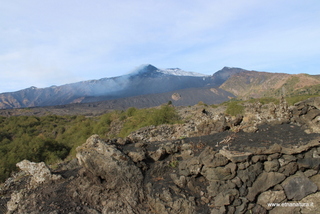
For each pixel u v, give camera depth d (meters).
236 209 8.26
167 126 21.72
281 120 11.95
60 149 30.02
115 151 9.69
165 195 8.55
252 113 16.05
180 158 10.41
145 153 10.19
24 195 10.12
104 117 46.62
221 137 11.47
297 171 8.82
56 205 8.91
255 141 10.07
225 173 8.50
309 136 9.77
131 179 9.30
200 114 31.00
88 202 9.12
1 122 62.41
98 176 9.72
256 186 8.52
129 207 8.61
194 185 9.05
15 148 26.84
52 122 71.50
